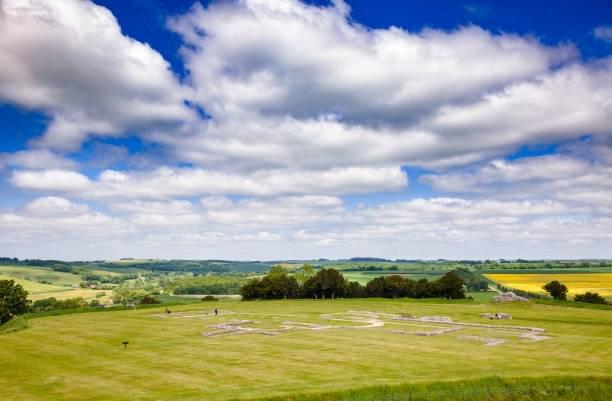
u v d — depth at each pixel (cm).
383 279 16538
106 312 11419
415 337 7106
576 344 6438
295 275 18888
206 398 3853
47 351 6244
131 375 4778
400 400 3975
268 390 4081
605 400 4047
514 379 4434
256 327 8419
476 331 7819
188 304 13488
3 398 4034
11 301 12656
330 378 4522
